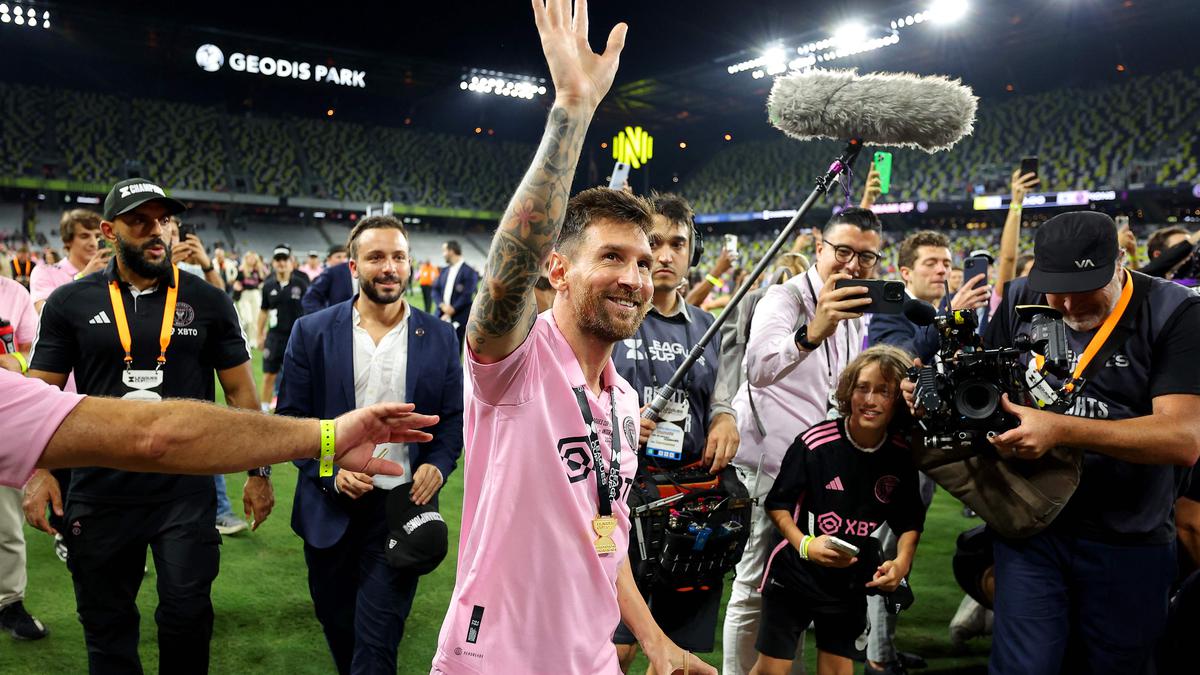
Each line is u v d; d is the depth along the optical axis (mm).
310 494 3037
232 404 3238
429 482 2957
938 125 2744
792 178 39906
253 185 40469
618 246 1715
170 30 32094
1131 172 28922
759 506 3295
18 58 35781
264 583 4715
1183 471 2982
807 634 4246
